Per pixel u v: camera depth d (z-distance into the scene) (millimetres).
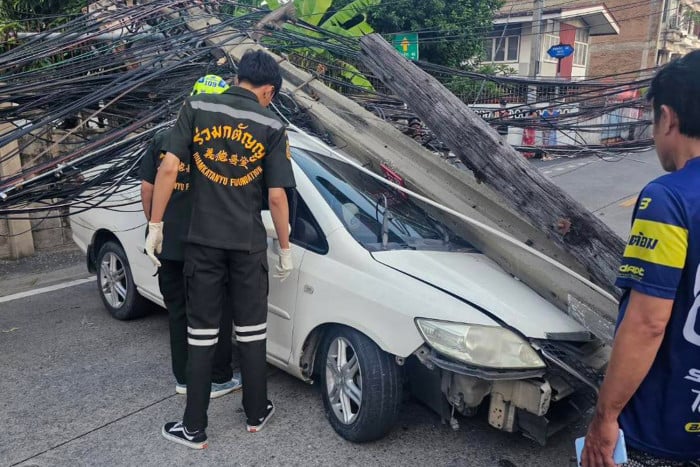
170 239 3293
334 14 10719
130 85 4160
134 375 4027
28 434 3283
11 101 4031
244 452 3117
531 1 25125
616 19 27844
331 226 3334
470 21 15828
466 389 2838
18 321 5129
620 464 1679
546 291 3240
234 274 3076
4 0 7195
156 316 5203
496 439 3279
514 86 7191
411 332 2840
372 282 3047
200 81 3459
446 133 3650
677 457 1646
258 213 3094
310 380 3492
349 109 4727
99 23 5008
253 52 3129
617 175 14164
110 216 4840
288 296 3424
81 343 4590
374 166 4266
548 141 7211
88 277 6621
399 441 3238
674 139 1626
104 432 3305
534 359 2746
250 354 3182
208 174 2947
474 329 2748
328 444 3191
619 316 1686
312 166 3814
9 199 3680
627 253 1576
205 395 3133
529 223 3402
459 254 3574
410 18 15539
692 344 1548
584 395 2932
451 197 3826
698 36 36906
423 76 3881
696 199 1497
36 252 7609
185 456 3076
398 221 3682
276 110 4547
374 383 2990
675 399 1603
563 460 3088
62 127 4781
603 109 6238
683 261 1490
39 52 4602
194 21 5637
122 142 3891
